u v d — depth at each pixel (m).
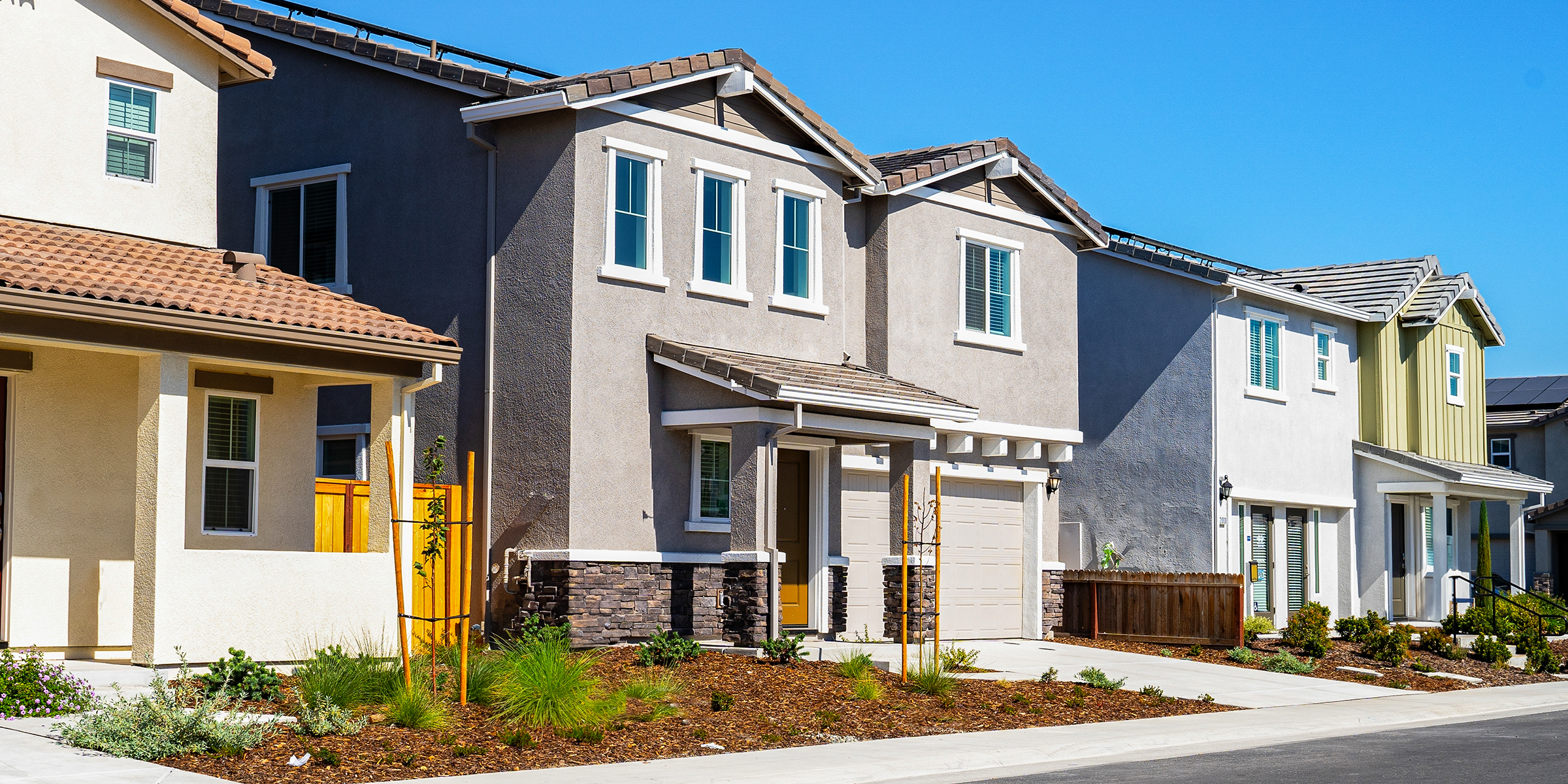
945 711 14.96
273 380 16.12
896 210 21.36
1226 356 27.16
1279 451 28.66
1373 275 32.69
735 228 19.44
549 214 17.86
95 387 14.78
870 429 19.09
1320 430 30.09
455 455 18.48
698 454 18.89
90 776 9.81
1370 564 31.16
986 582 22.53
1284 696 18.14
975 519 22.45
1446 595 32.56
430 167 19.16
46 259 13.73
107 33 15.89
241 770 10.56
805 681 15.77
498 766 11.31
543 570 17.44
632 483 18.09
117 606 14.75
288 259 20.62
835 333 20.61
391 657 13.91
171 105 16.41
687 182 18.89
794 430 18.19
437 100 19.16
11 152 15.09
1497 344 36.38
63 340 12.96
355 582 14.97
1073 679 18.20
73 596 14.46
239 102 21.33
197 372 15.42
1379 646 23.17
